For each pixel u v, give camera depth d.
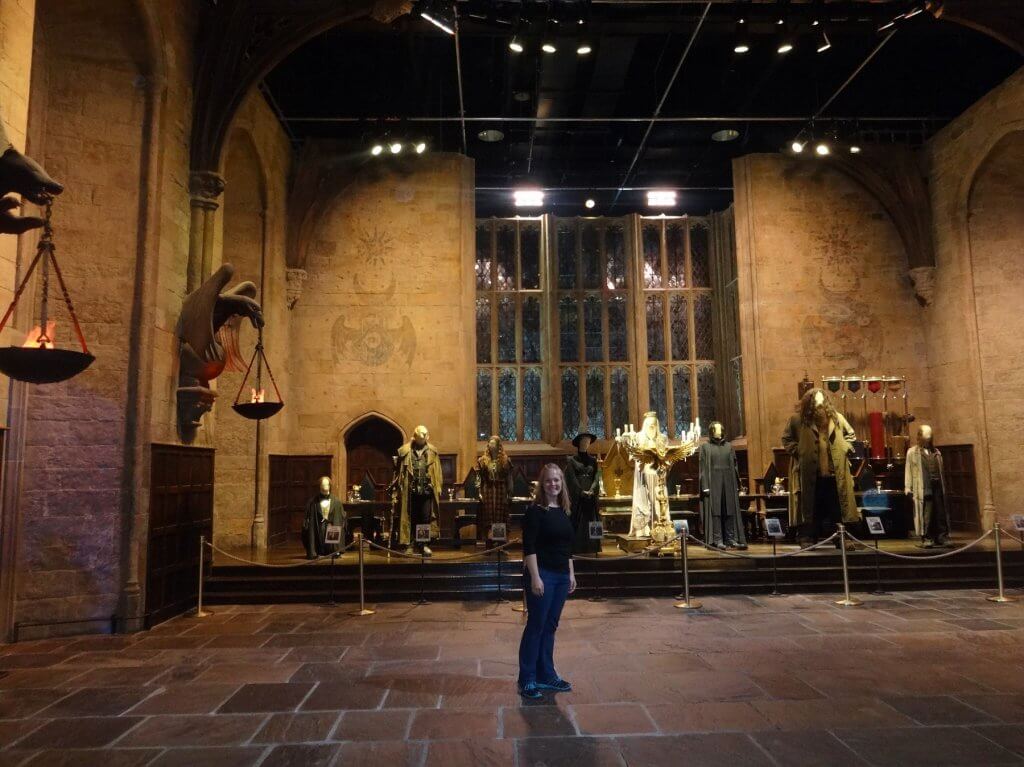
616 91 14.87
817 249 15.63
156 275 8.78
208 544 9.18
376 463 15.00
